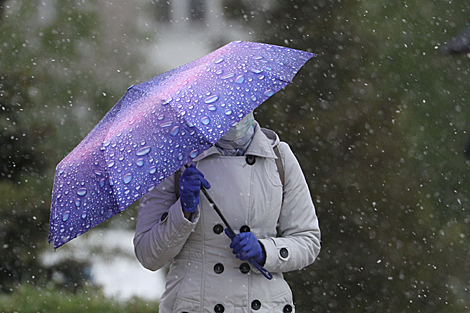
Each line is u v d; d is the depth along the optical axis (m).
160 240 11.26
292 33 43.31
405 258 40.06
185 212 11.07
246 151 12.00
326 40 42.75
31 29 45.56
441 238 40.12
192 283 11.59
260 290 11.64
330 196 41.44
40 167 45.72
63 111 45.50
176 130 10.23
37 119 45.22
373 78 42.16
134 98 11.16
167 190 12.02
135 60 45.53
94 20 45.75
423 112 41.53
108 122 11.12
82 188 10.40
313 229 12.27
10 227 45.00
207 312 11.52
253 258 11.39
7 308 38.12
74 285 42.47
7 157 45.12
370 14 42.50
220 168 11.85
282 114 42.72
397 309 38.81
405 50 41.94
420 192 40.94
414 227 40.53
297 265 11.88
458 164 40.72
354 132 42.03
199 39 45.12
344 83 42.38
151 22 45.88
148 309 37.50
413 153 41.31
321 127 42.25
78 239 47.56
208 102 10.55
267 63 11.43
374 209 41.06
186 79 11.08
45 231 45.59
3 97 44.88
